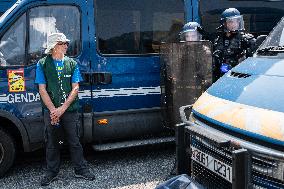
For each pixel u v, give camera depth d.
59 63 4.50
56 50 4.47
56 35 4.43
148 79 5.43
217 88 3.11
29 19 4.92
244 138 2.46
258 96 2.59
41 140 4.99
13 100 4.84
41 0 4.96
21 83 4.86
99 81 5.19
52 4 5.01
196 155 2.96
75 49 5.13
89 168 5.19
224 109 2.73
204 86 4.70
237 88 2.86
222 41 5.25
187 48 4.79
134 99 5.37
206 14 5.83
